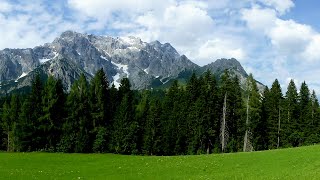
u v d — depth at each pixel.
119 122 108.44
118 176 48.47
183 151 112.75
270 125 120.50
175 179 45.09
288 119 119.75
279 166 48.53
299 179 38.78
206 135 112.19
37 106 105.38
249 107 114.31
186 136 112.94
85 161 66.75
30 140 103.62
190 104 116.00
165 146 111.81
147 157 67.00
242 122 115.69
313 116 121.75
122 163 60.12
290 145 118.38
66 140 104.00
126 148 107.62
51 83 106.50
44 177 47.75
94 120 108.00
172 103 118.75
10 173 50.19
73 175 49.97
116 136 107.50
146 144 109.94
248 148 114.88
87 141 105.00
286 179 39.62
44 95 106.06
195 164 54.97
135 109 113.94
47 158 71.38
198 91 119.50
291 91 122.75
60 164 62.44
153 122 112.00
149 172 50.78
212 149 114.12
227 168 50.75
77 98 107.06
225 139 114.56
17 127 103.81
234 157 58.53
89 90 109.75
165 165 55.53
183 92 122.62
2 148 124.25
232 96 116.38
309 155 52.88
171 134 112.50
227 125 116.94
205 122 112.38
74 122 106.25
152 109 113.25
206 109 113.44
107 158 70.50
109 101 112.19
